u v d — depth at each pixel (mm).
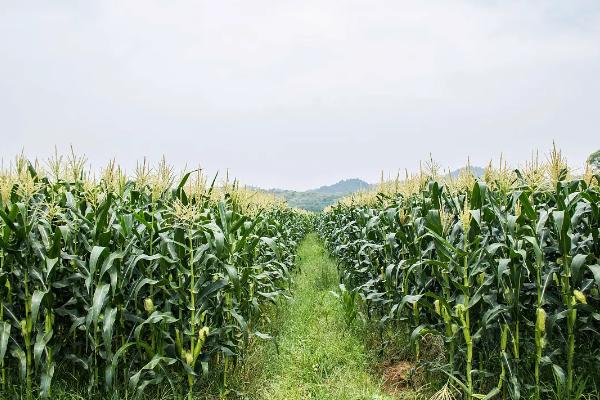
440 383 5262
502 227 4832
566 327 4699
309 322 8141
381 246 7270
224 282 4832
